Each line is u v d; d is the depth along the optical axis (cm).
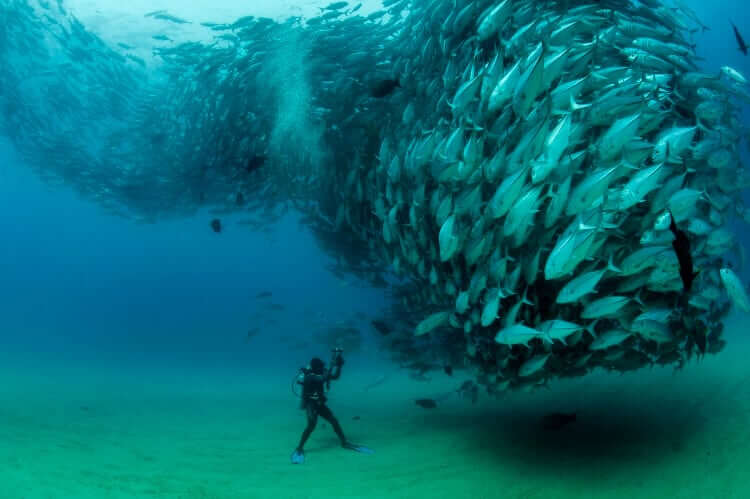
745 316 1295
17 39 1636
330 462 606
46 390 1173
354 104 928
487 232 424
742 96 514
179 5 1559
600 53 505
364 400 1102
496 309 384
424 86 696
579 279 334
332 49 999
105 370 1838
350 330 1451
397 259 707
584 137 444
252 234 5625
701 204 452
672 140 379
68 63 1683
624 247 385
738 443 457
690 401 594
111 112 1731
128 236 7388
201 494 464
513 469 508
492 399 872
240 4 1497
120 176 1891
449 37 671
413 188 663
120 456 586
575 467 486
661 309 374
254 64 1098
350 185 901
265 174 1346
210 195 1691
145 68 1622
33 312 7794
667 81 482
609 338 387
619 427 569
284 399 1202
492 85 438
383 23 988
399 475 537
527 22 562
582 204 339
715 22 2314
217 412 1003
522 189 368
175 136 1571
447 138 463
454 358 847
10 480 425
